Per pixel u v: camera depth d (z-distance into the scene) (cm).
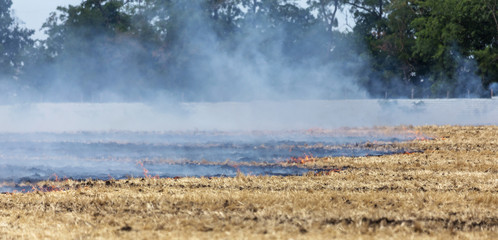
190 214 4069
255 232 3534
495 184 5328
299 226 3669
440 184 5291
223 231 3581
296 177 5800
